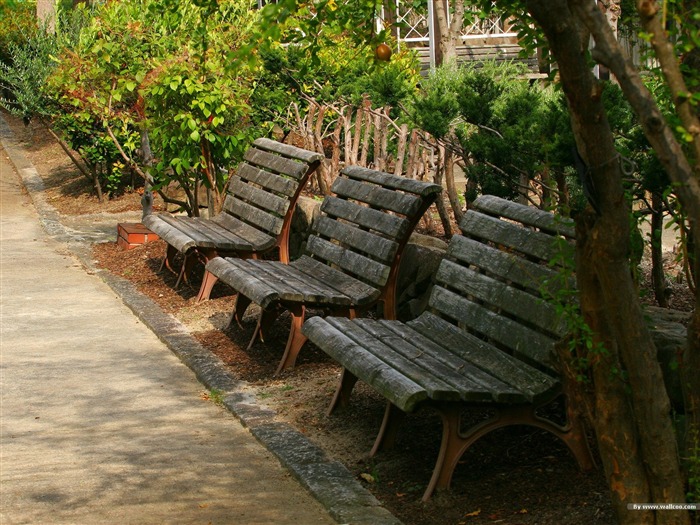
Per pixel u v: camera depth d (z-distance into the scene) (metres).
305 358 6.95
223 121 9.62
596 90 3.02
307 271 7.39
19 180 17.44
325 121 10.81
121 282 9.56
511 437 5.34
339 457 5.24
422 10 5.82
